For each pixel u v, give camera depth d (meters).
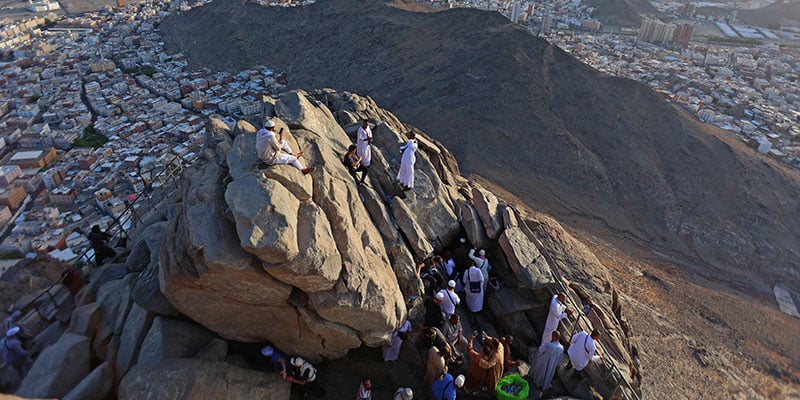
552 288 16.59
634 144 67.12
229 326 12.43
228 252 10.66
